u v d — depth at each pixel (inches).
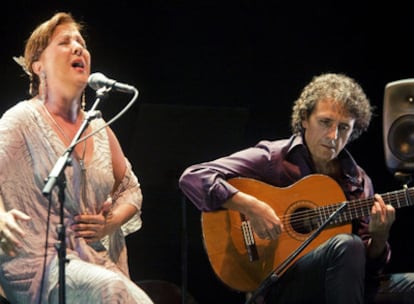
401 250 248.2
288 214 182.2
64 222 155.8
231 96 254.8
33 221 154.4
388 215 174.9
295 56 256.1
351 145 254.7
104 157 162.7
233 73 254.8
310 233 181.5
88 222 156.5
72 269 148.3
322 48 255.6
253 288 180.5
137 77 251.3
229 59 254.8
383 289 180.5
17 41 242.8
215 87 254.4
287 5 256.1
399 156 189.2
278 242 181.5
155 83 251.8
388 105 190.4
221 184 179.8
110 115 246.4
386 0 254.1
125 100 247.4
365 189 186.2
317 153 183.6
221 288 247.4
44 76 162.4
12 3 243.0
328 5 255.9
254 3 255.3
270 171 186.2
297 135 188.9
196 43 253.9
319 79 187.0
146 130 215.3
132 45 251.3
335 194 182.5
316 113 181.5
